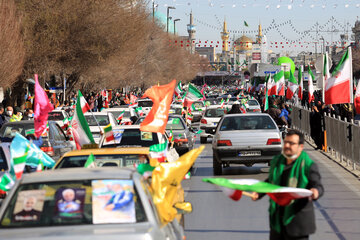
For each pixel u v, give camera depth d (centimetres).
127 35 8750
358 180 3484
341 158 4456
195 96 6856
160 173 1384
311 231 1329
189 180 3588
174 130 4397
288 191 1277
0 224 1223
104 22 8069
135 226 1204
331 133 4997
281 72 9312
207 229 2214
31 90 10112
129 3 9319
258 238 2053
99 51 8088
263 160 3669
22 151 1644
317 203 2739
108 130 2278
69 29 7744
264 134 3684
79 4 7800
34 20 7456
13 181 1680
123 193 1274
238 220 2383
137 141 3095
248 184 1303
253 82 16125
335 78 4434
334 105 6022
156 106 1994
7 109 5497
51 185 1296
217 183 1312
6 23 5916
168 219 1367
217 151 3694
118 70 12244
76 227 1199
